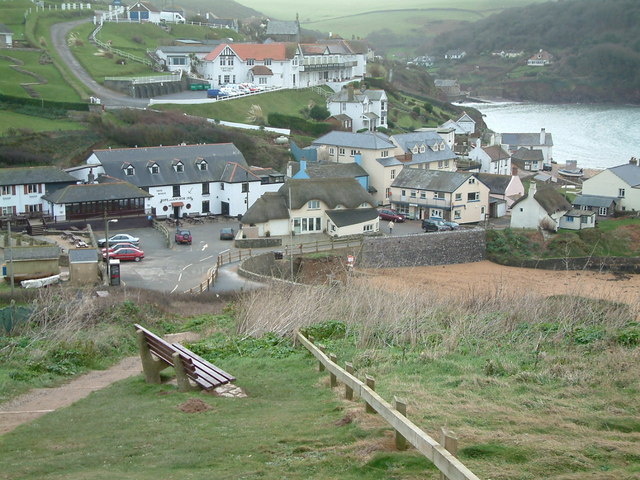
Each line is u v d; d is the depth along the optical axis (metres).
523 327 23.58
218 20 185.12
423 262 63.84
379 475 10.45
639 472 10.38
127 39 137.12
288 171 78.69
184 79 114.44
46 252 46.66
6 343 24.12
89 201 65.56
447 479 9.38
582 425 12.98
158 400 16.39
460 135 121.69
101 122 85.94
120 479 10.72
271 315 25.64
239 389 16.91
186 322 32.50
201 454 11.95
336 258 59.47
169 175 72.00
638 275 62.47
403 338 22.11
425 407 13.95
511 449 11.23
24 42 118.94
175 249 60.00
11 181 65.38
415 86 174.50
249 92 111.06
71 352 22.50
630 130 153.62
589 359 18.50
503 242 66.75
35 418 15.76
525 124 164.12
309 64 125.88
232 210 73.19
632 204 79.19
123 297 35.94
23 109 87.88
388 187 81.06
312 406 14.93
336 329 24.09
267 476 10.73
